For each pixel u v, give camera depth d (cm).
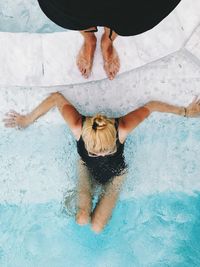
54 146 365
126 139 367
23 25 367
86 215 361
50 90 356
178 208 375
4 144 363
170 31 349
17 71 348
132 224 376
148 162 369
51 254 376
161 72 358
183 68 358
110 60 337
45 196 368
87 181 358
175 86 360
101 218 361
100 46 340
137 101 362
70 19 205
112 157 333
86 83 355
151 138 369
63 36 350
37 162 366
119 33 210
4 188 366
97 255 376
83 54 335
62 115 335
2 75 347
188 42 350
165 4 201
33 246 375
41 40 350
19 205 369
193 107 356
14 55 348
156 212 376
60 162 366
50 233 375
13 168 365
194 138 370
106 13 195
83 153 335
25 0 365
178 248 377
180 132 369
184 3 349
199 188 373
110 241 377
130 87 360
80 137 328
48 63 349
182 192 373
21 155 365
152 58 350
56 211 371
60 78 350
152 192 372
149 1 194
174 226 376
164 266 377
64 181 366
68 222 373
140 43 349
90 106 361
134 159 368
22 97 356
